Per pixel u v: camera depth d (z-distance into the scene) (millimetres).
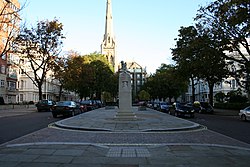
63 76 52969
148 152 8922
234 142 11594
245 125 20906
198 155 8469
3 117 26781
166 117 25609
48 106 39094
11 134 13852
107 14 127625
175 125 17438
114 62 125000
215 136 13469
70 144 10305
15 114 32219
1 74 55906
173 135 13562
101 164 7238
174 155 8453
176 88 67688
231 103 45781
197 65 30031
